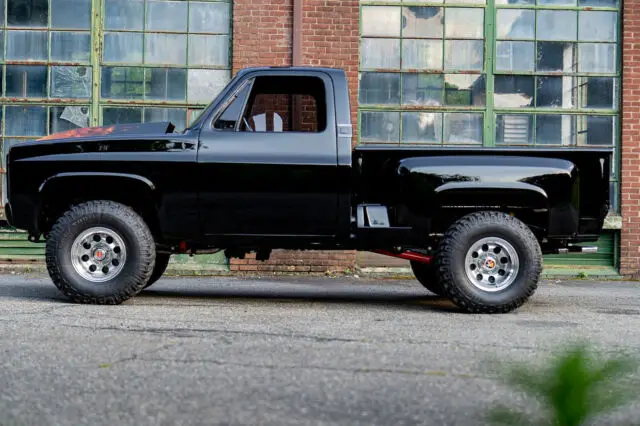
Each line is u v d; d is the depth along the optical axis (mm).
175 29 9969
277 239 5781
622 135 9984
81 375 2680
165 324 4316
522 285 5367
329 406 2115
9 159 5871
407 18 10062
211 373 2725
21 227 5836
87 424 1907
